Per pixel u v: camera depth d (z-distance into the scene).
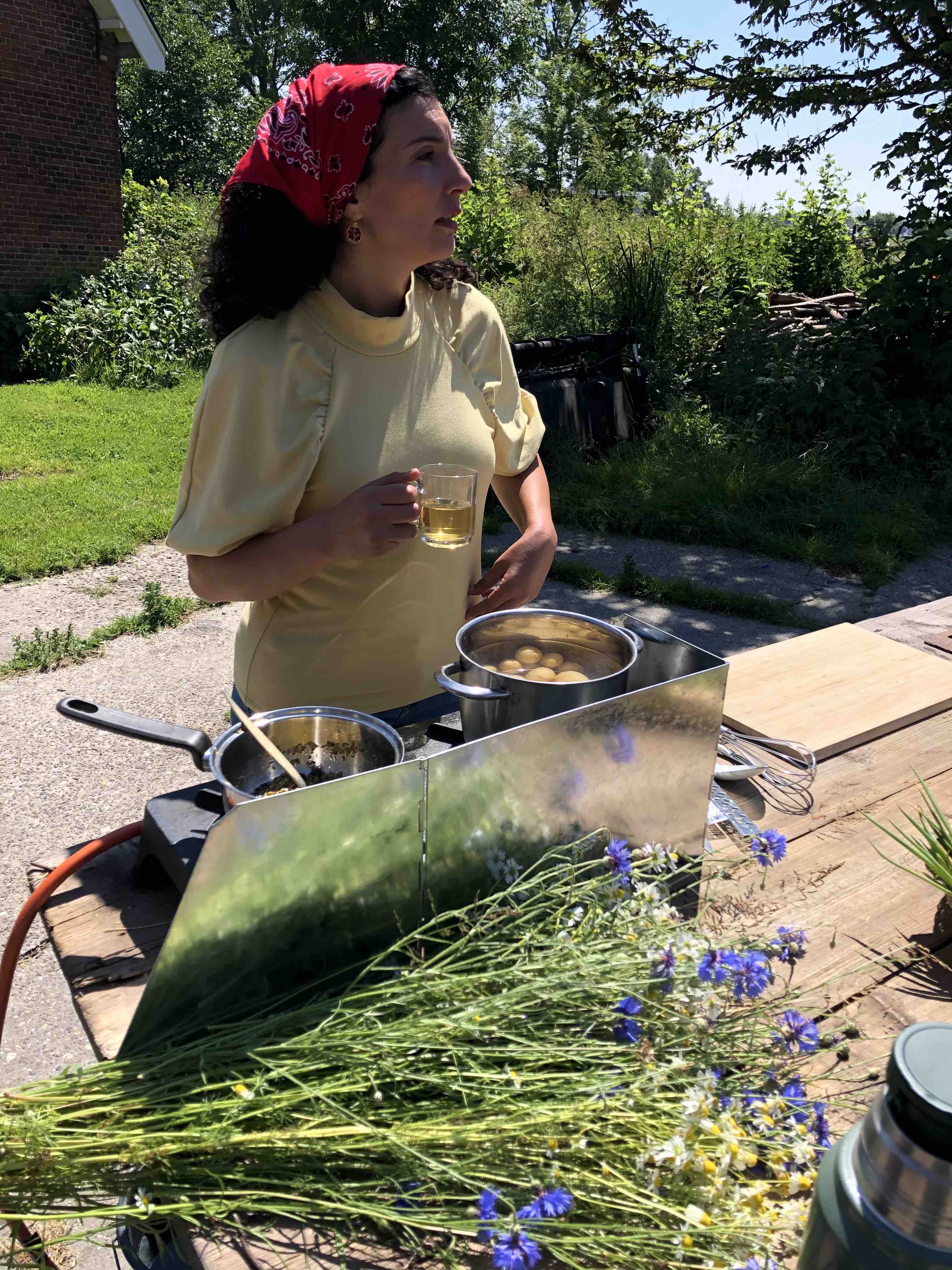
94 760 3.95
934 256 8.30
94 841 1.29
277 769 1.17
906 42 8.58
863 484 7.50
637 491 7.40
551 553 1.87
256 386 1.46
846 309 10.08
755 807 1.62
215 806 1.27
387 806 0.99
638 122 10.20
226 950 0.95
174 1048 0.96
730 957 0.93
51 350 12.28
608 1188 0.83
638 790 1.22
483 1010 0.92
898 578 6.22
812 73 9.17
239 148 33.84
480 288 11.88
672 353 9.42
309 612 1.63
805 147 9.34
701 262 10.87
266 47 38.22
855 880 1.43
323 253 1.49
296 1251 0.87
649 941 0.98
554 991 0.94
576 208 13.28
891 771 1.76
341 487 1.56
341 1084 0.89
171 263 13.53
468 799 1.05
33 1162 0.87
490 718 1.25
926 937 1.31
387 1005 0.95
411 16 28.12
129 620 5.25
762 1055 0.94
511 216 13.11
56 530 6.48
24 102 12.29
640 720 1.17
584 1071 0.92
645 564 6.41
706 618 5.52
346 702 1.70
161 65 13.27
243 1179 0.87
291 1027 0.96
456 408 1.69
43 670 4.72
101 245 13.56
